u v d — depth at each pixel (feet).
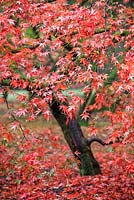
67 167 32.30
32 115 21.57
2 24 22.54
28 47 24.57
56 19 22.70
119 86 18.98
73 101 20.02
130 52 21.75
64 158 42.65
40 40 23.36
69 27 21.45
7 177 34.58
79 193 29.84
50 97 21.01
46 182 32.89
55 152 45.42
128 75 18.92
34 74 22.17
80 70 20.94
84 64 21.01
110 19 24.14
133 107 21.58
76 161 30.68
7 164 26.30
